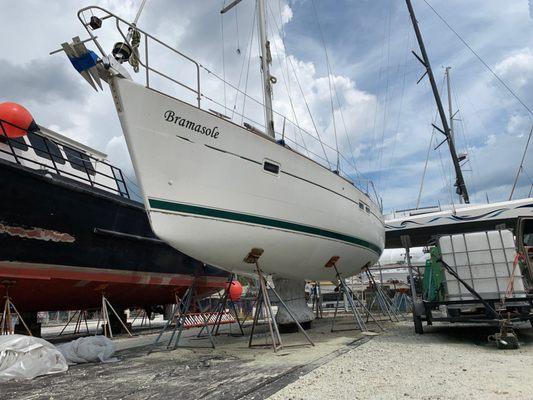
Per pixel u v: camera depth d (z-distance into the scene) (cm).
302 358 500
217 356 550
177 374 432
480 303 612
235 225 574
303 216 656
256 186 588
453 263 645
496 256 622
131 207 835
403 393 317
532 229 711
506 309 582
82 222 732
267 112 822
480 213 1266
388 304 1152
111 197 787
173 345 675
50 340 923
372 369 415
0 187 605
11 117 672
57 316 1984
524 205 1230
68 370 481
